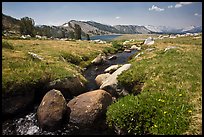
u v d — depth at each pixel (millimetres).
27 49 44719
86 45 73188
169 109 16266
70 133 17641
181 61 27734
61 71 27234
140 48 81438
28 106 22500
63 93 25391
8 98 20984
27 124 19141
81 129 18125
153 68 25391
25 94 22312
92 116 18391
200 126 14383
